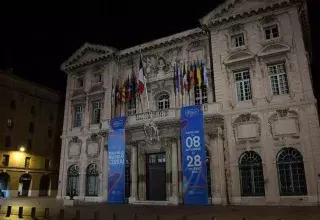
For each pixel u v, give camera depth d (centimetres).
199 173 2330
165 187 2611
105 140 2994
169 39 2909
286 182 2156
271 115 2280
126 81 3094
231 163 2344
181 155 2522
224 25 2641
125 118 2817
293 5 2395
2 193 3928
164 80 2884
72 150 3238
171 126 2597
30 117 4641
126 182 2800
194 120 2448
